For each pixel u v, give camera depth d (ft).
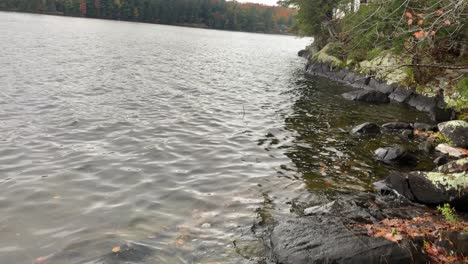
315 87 84.38
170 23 447.01
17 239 20.15
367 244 19.33
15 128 38.58
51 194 25.38
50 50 112.78
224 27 490.08
